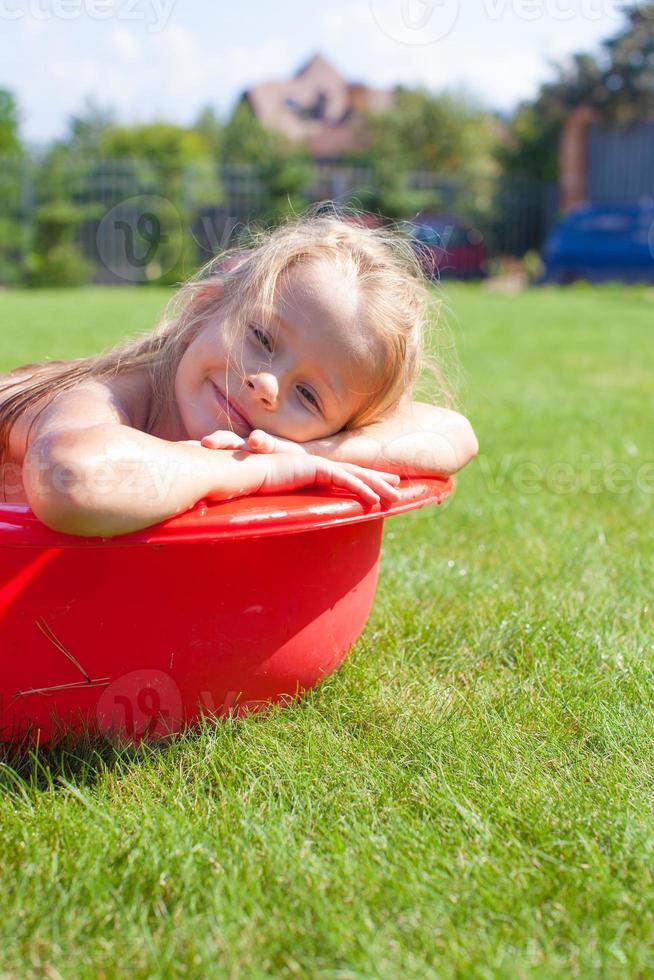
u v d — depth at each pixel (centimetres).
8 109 1962
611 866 131
